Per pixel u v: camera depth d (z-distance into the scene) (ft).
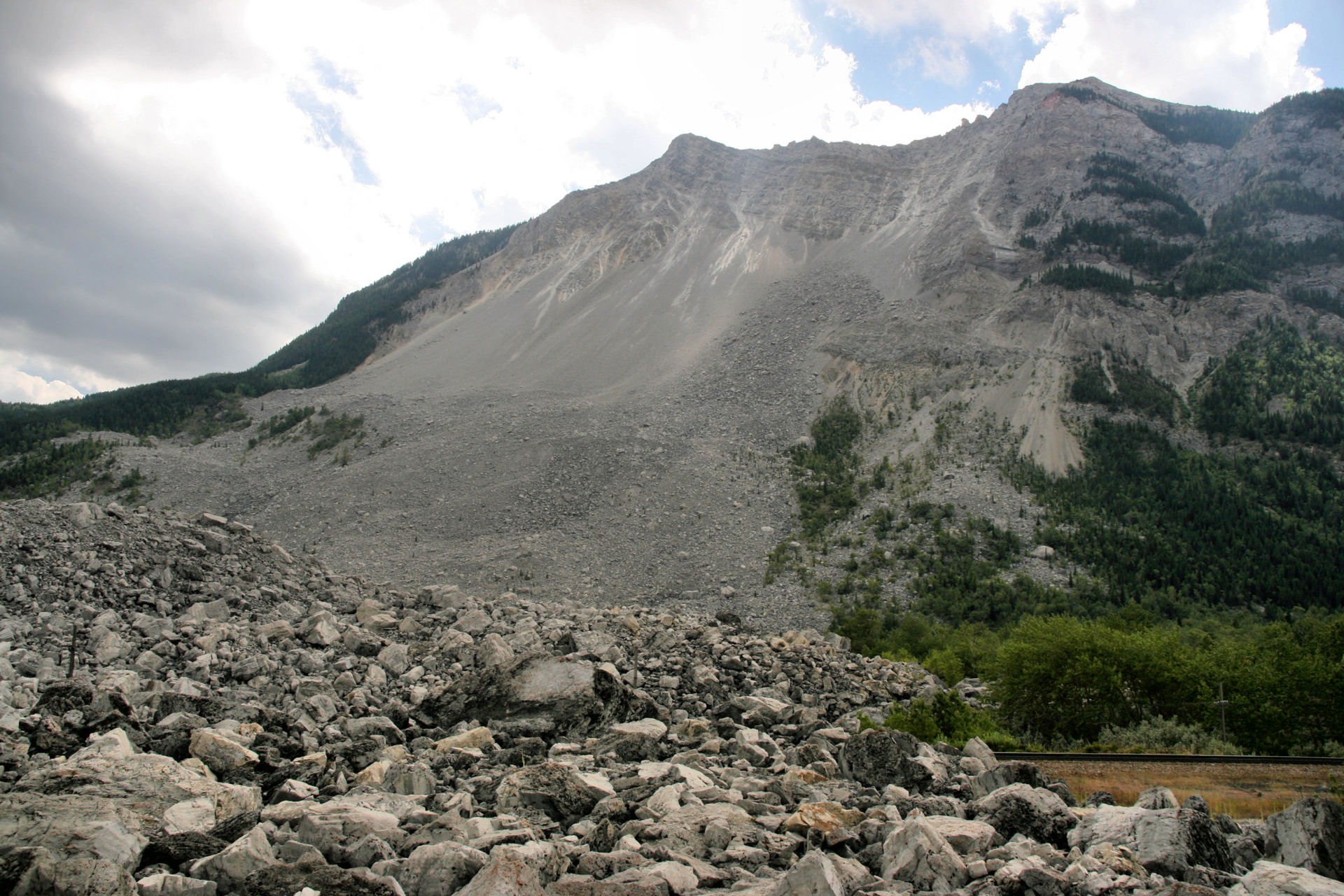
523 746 51.98
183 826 28.25
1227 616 290.15
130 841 24.68
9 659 52.54
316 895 22.66
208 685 57.11
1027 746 107.24
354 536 404.98
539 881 23.82
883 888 26.13
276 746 44.50
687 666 86.58
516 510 414.41
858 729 72.13
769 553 358.43
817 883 23.94
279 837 28.37
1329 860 29.58
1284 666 120.16
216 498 496.23
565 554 359.66
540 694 59.36
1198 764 81.41
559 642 84.64
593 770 45.83
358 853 26.89
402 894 23.52
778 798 39.96
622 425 518.78
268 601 83.05
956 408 513.86
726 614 126.62
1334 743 110.42
